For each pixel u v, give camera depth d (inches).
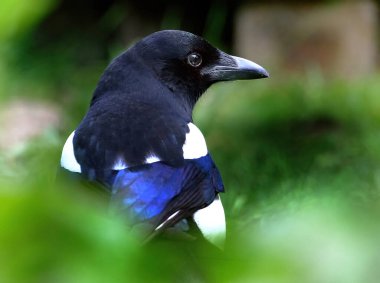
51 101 649.0
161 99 305.1
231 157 514.3
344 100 595.8
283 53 671.8
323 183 438.3
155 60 317.7
